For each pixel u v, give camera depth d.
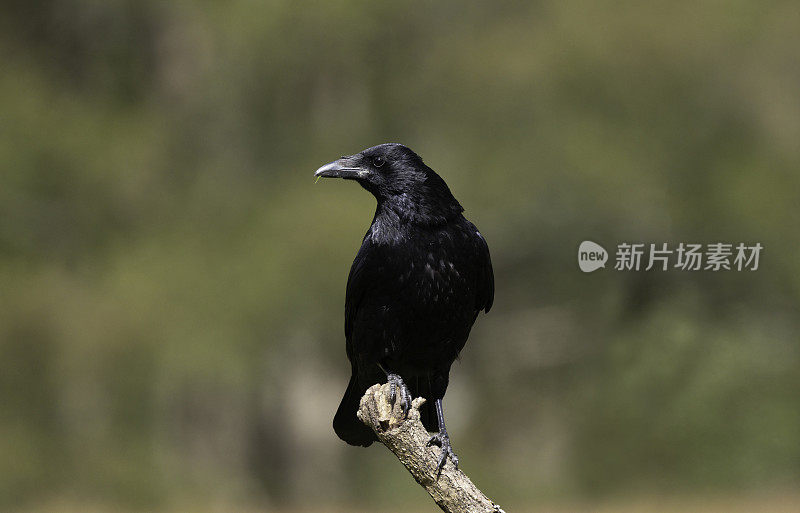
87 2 20.00
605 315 18.66
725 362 18.34
